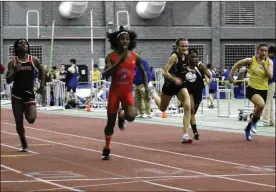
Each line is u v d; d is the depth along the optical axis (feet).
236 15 163.73
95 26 155.33
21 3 150.92
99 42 155.84
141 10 154.81
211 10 161.79
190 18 161.07
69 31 153.58
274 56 65.62
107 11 155.33
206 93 99.60
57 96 101.65
